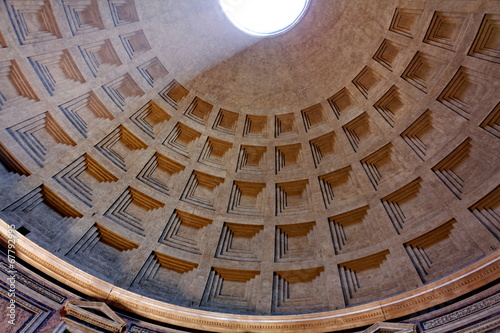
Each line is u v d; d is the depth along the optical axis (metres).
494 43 11.31
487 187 10.84
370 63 14.40
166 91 15.26
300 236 13.74
